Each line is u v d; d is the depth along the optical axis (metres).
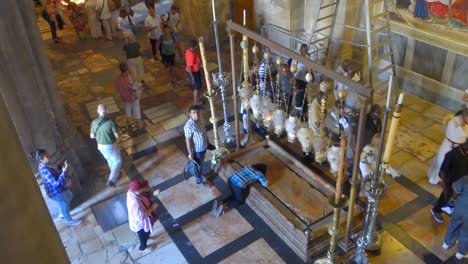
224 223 5.95
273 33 10.02
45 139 6.09
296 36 9.60
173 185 6.70
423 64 8.05
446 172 5.25
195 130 6.10
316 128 5.61
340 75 4.05
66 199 5.88
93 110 8.90
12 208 0.78
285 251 5.47
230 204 6.21
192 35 10.92
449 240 5.16
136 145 7.69
